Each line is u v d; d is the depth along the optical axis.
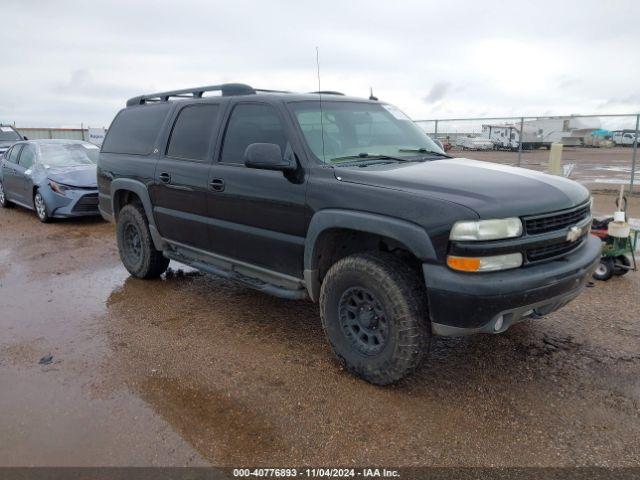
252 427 2.99
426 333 3.21
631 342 4.05
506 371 3.63
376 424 3.02
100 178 6.19
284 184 3.79
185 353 3.95
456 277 2.93
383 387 3.42
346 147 4.00
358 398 3.29
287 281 4.02
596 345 4.01
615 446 2.79
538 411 3.13
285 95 4.20
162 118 5.30
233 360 3.83
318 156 3.78
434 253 2.99
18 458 2.72
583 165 20.77
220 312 4.82
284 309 4.88
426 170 3.60
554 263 3.20
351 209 3.38
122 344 4.12
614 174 17.84
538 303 3.07
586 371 3.61
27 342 4.18
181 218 4.86
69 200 9.16
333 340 3.61
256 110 4.23
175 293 5.39
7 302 5.17
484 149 20.91
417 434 2.92
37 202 9.61
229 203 4.26
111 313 4.82
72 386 3.46
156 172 5.09
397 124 4.64
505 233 2.96
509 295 2.92
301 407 3.20
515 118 13.88
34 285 5.75
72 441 2.87
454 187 3.16
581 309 4.74
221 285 5.63
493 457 2.72
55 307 5.01
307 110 4.07
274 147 3.63
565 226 3.31
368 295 3.38
